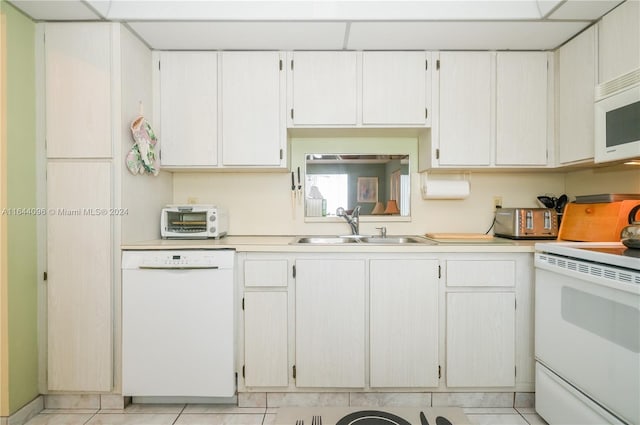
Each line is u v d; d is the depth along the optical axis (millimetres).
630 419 1236
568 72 2014
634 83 1485
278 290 1868
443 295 1866
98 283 1832
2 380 1657
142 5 1792
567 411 1532
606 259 1338
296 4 1805
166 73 2133
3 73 1647
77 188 1825
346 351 1856
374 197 2461
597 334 1377
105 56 1830
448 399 1891
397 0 1799
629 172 1967
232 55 2135
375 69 2133
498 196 2459
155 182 2203
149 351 1835
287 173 2457
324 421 1705
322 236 2424
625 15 1640
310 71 2133
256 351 1863
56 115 1832
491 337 1857
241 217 2455
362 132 2312
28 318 1772
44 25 1832
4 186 1652
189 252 1850
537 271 1763
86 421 1756
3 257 1651
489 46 2098
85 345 1832
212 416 1804
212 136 2141
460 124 2137
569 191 2410
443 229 2455
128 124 1900
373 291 1849
